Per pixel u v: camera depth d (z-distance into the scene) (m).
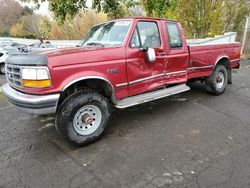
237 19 16.53
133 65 3.92
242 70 9.81
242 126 4.17
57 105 3.24
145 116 4.70
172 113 4.83
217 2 15.36
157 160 3.14
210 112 4.86
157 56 4.30
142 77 4.11
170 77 4.67
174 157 3.20
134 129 4.10
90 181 2.75
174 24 4.74
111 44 3.95
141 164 3.05
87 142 3.54
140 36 4.07
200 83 7.28
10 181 2.76
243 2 16.05
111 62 3.61
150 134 3.90
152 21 4.31
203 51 5.35
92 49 3.51
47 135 3.94
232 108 5.09
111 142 3.65
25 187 2.66
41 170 2.97
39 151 3.43
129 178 2.78
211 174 2.82
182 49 4.82
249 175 2.79
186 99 5.75
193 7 15.68
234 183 2.66
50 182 2.74
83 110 3.46
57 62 3.07
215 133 3.91
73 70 3.21
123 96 3.91
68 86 3.18
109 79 3.61
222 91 6.08
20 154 3.35
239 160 3.10
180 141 3.64
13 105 3.29
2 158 3.24
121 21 4.19
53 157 3.27
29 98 3.05
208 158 3.16
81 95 3.35
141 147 3.48
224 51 5.95
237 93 6.26
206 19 15.69
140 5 10.41
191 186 2.62
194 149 3.40
